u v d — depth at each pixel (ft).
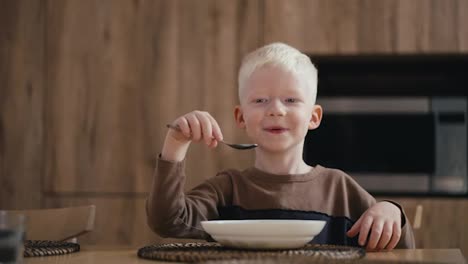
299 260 2.41
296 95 4.19
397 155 8.46
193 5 8.34
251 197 4.25
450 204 8.00
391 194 8.32
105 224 8.21
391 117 8.48
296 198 4.22
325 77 8.61
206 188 4.32
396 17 8.18
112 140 8.32
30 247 3.23
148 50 8.34
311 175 4.32
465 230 7.97
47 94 8.38
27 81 8.39
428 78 8.54
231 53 8.29
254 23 8.28
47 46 8.40
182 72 8.30
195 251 2.85
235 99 8.27
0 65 8.39
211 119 3.42
